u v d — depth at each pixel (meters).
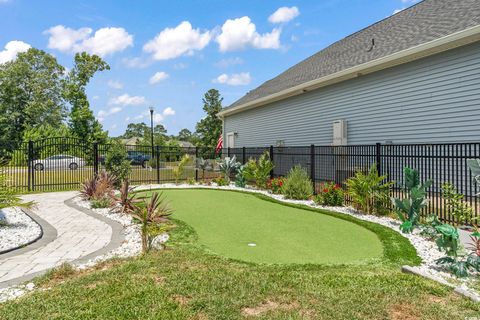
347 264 4.11
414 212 5.79
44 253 4.62
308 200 9.51
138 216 5.23
